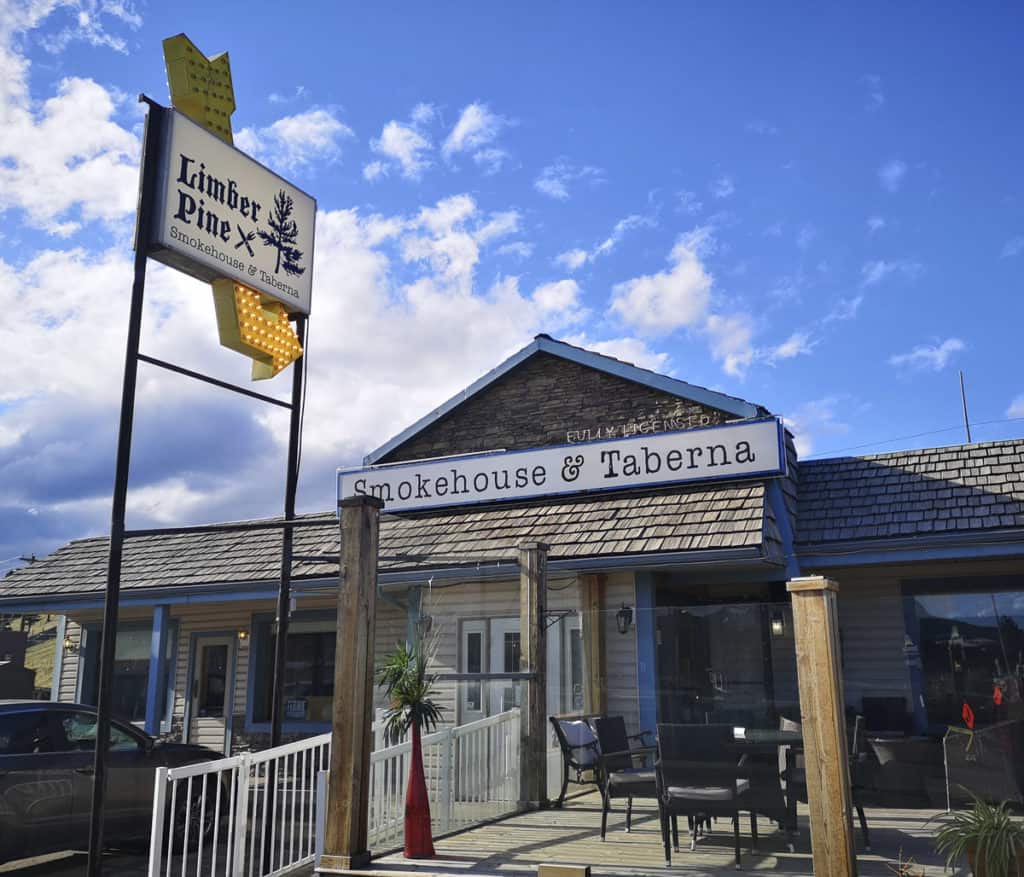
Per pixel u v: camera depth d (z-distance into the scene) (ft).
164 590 45.98
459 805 27.58
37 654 111.55
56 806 26.08
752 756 22.40
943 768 23.99
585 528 36.88
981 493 34.14
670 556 33.81
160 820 20.93
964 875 19.45
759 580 36.40
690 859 22.31
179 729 49.70
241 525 24.72
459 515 41.39
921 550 33.76
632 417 41.96
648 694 27.58
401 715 24.90
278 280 30.01
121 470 24.03
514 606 35.17
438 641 34.09
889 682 29.22
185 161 26.61
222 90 28.78
